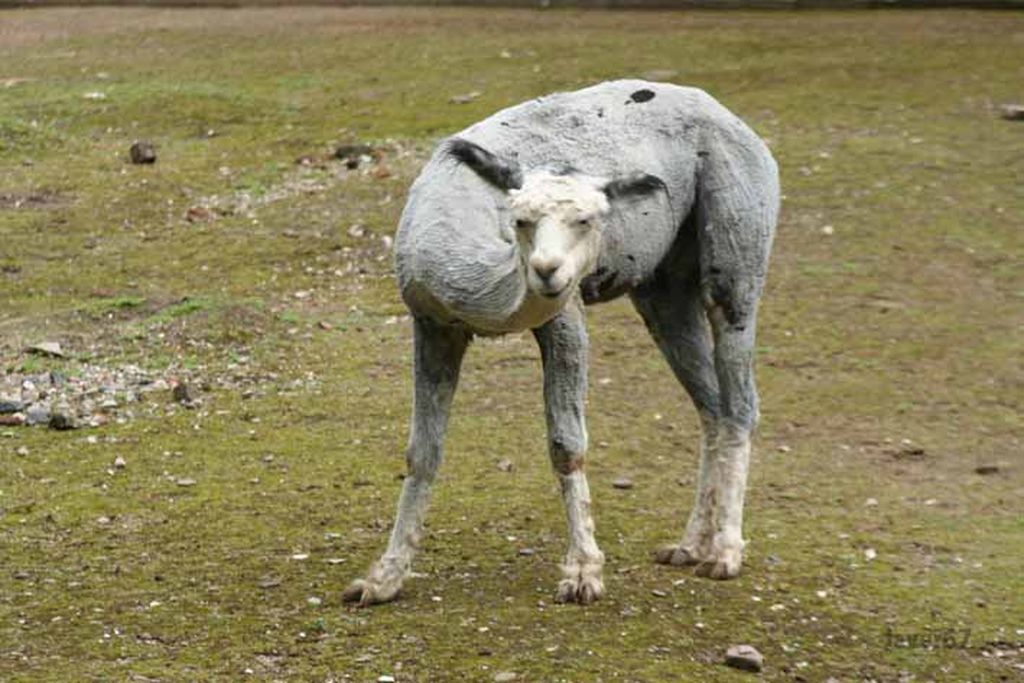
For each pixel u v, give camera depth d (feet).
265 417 63.36
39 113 110.32
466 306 42.19
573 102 46.83
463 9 145.28
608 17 139.74
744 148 48.26
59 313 74.79
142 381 67.26
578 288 44.11
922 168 93.97
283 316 75.31
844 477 57.98
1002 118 103.50
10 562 48.44
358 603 44.86
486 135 45.44
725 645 42.50
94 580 46.96
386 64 123.75
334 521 52.19
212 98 113.80
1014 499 55.98
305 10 147.33
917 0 138.72
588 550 45.06
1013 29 130.00
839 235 84.74
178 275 81.20
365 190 93.86
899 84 112.78
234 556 48.96
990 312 75.61
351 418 63.26
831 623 44.55
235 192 94.32
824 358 70.64
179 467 57.72
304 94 115.85
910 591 47.19
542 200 39.86
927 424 63.72
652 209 46.03
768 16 138.31
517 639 42.04
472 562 48.39
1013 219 86.43
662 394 66.90
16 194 93.35
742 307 48.16
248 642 42.06
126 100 113.29
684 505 54.80
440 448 45.44
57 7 151.23
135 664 40.60
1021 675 41.73
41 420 62.85
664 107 47.62
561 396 44.34
